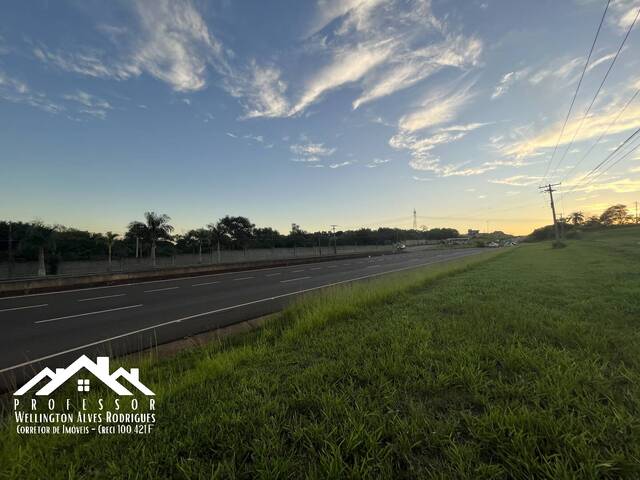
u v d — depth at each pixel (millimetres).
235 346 6113
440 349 4777
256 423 3000
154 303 12008
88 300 12938
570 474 2189
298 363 4613
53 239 32500
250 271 26844
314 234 75875
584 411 2928
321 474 2326
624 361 4102
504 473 2293
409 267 28141
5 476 2480
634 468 2234
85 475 2459
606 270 14852
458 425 2854
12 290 14859
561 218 81438
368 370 4035
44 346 6934
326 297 9461
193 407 3350
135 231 41062
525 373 3826
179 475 2381
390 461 2443
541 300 8461
